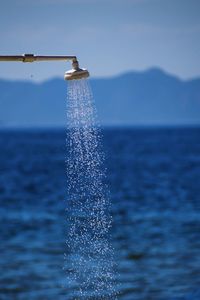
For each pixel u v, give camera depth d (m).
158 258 41.09
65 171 134.75
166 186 99.31
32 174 129.25
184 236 50.22
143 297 32.22
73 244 42.94
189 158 176.25
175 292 33.03
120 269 37.00
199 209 68.81
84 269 35.78
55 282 35.38
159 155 190.50
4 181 113.62
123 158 175.62
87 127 16.31
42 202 78.06
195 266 39.06
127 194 86.31
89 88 15.98
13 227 56.59
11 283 35.84
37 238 50.56
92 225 41.69
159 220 59.81
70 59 15.88
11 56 15.20
